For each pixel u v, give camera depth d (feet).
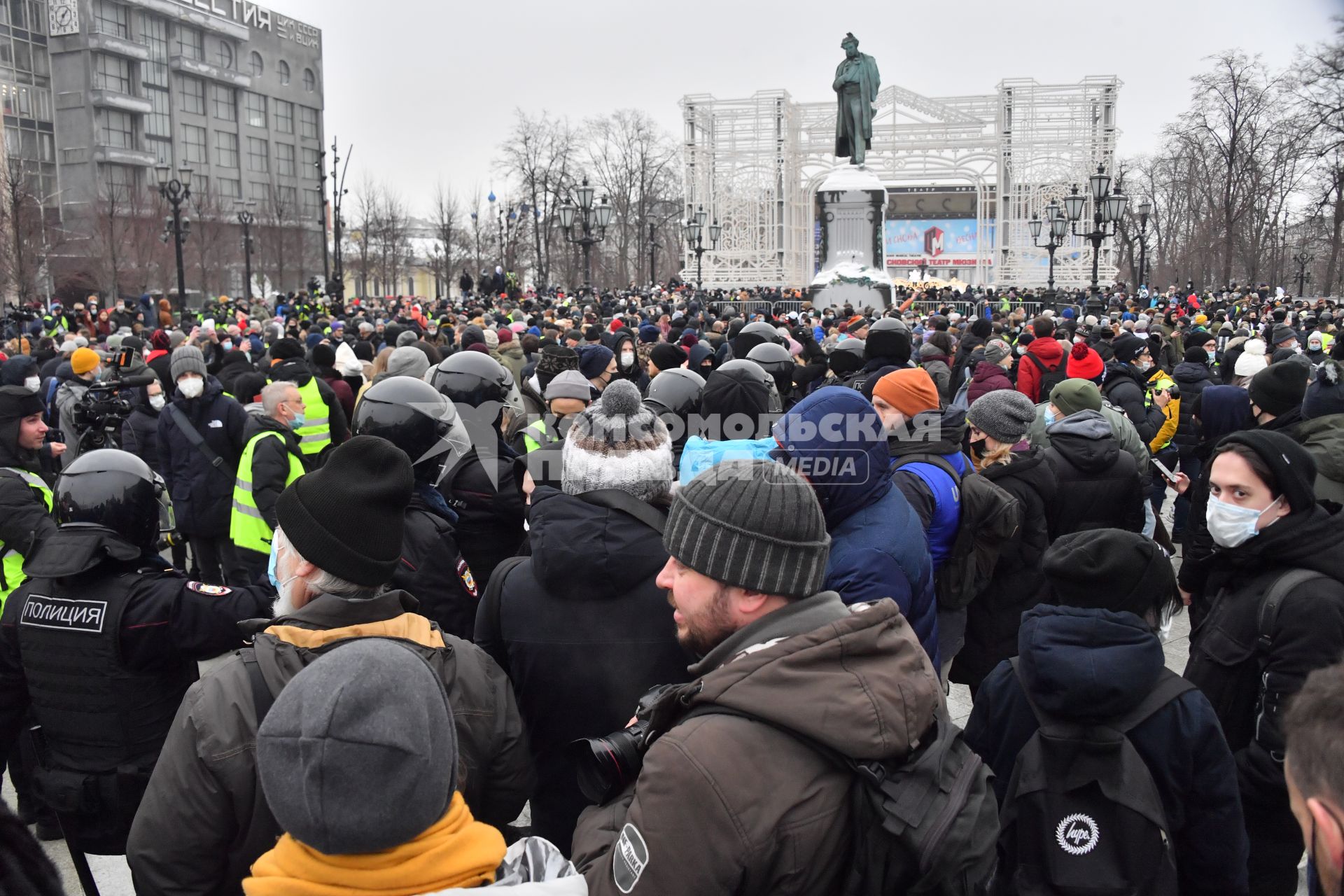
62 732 9.93
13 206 129.29
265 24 279.49
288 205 251.60
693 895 5.33
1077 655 7.79
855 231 112.88
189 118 254.88
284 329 52.90
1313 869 4.50
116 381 25.49
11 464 15.70
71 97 225.35
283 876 5.13
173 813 6.75
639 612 8.69
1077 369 28.19
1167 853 7.59
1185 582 12.35
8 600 10.28
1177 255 231.30
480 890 5.18
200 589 10.00
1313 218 145.28
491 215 230.89
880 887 5.50
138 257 163.63
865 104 112.57
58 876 5.31
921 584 10.45
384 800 4.96
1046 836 7.83
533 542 8.86
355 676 5.14
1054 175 183.42
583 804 8.91
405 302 123.65
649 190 241.55
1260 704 9.41
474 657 7.97
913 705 5.69
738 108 183.93
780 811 5.39
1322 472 14.97
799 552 6.29
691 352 27.30
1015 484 14.32
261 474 17.94
